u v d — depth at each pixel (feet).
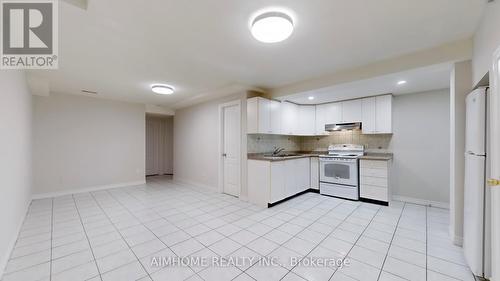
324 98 13.94
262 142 13.99
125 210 10.96
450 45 7.02
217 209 11.16
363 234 8.13
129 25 6.02
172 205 11.85
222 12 5.41
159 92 12.30
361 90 11.91
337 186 13.46
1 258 5.83
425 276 5.62
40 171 13.10
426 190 11.97
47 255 6.63
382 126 12.83
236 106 13.84
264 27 5.55
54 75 10.31
